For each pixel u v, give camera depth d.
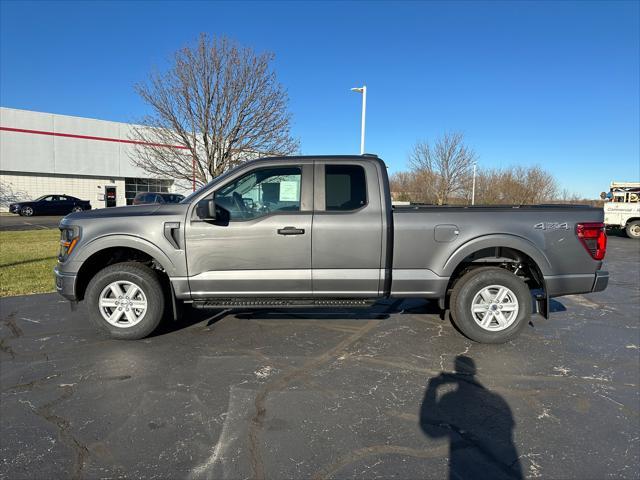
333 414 2.87
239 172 4.09
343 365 3.68
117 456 2.40
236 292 4.07
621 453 2.46
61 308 5.36
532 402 3.06
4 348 4.03
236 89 11.77
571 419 2.84
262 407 2.96
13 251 10.23
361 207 4.05
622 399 3.12
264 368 3.61
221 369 3.58
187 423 2.74
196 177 12.77
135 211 4.16
